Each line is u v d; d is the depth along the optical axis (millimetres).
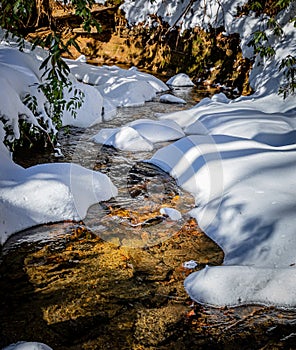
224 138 4270
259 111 5355
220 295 2316
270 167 3383
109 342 2070
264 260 2545
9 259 2678
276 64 6324
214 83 7285
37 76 4500
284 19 6715
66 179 3217
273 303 2283
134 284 2479
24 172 3252
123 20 8484
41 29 7293
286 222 2689
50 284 2465
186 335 2107
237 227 2848
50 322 2186
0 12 3326
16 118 3609
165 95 6445
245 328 2145
